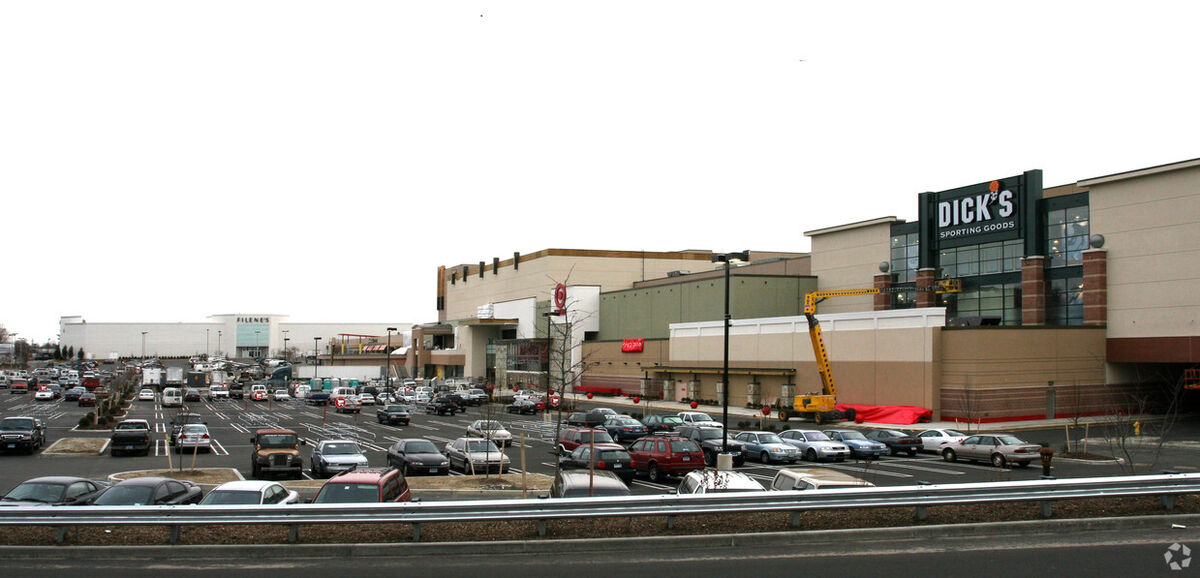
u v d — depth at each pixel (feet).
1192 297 173.68
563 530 53.83
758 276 265.95
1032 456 112.27
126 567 47.57
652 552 49.90
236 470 110.32
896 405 192.54
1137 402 166.40
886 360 196.03
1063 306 197.36
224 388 315.37
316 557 49.67
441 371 450.30
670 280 332.39
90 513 49.90
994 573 44.39
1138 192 184.14
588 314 336.70
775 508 52.60
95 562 48.78
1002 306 209.05
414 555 49.78
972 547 50.14
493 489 88.89
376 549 49.88
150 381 354.13
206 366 452.35
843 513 57.11
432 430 182.91
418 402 279.69
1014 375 181.47
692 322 272.92
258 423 197.16
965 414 177.99
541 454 132.87
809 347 218.18
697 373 261.03
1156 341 179.52
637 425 150.92
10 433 131.95
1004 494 54.60
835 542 51.78
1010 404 180.34
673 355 274.77
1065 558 47.39
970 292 217.36
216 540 52.11
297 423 200.75
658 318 299.38
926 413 182.50
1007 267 208.64
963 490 54.34
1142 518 55.26
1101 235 189.57
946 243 223.10
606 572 45.44
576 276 370.32
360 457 105.50
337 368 461.37
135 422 140.15
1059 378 185.26
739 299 263.70
